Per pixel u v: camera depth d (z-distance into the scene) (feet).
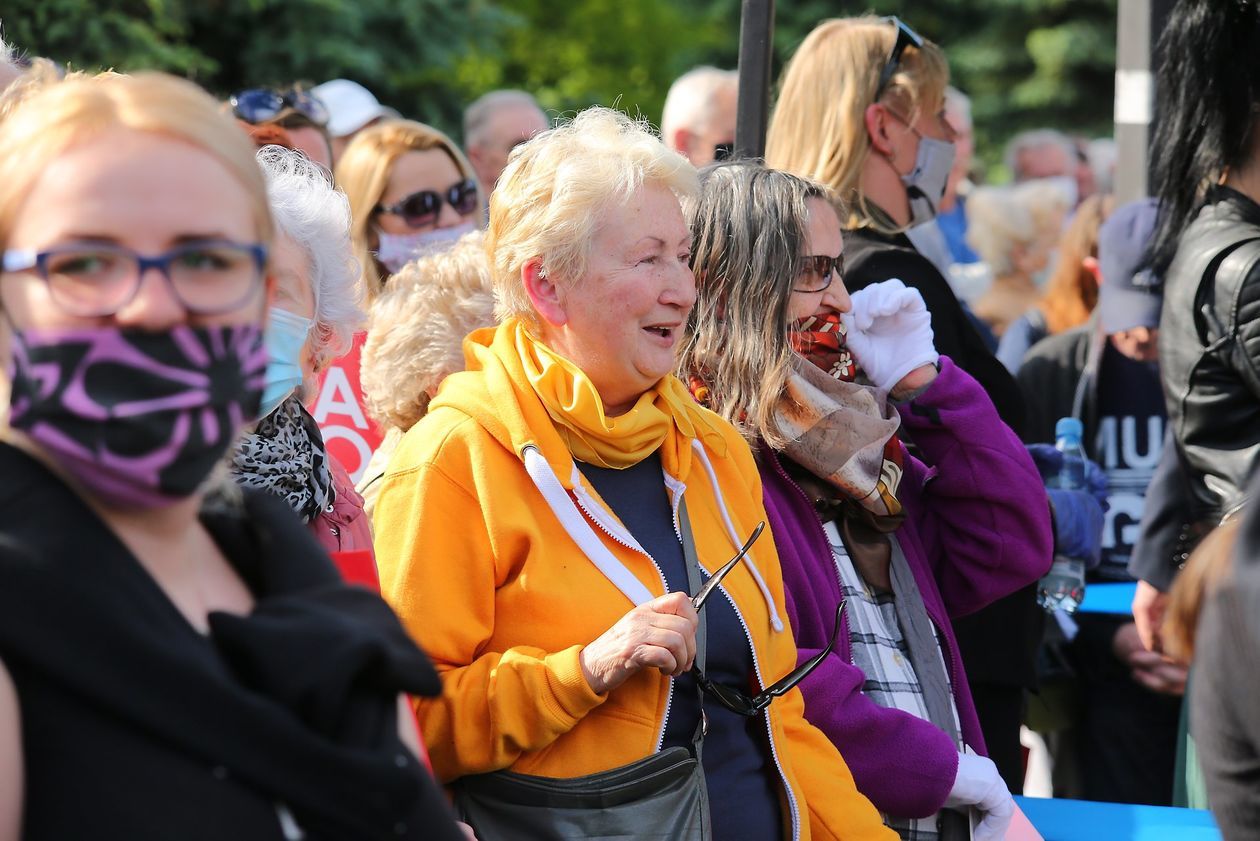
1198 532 31.30
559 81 170.81
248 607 11.91
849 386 25.14
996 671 30.55
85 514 10.45
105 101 10.80
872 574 25.46
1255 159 31.45
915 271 30.22
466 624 20.15
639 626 19.24
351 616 11.57
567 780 19.51
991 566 27.25
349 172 39.68
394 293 27.40
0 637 9.85
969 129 83.15
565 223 20.89
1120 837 27.09
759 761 21.58
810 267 25.30
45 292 10.40
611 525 20.57
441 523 20.34
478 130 58.44
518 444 20.39
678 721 20.58
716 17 192.03
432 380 26.25
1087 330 42.22
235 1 105.70
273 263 11.55
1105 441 40.88
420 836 11.20
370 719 11.11
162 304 10.45
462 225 40.14
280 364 20.24
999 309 70.69
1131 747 37.91
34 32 86.17
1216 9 31.50
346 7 109.91
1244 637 14.84
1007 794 24.59
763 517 22.82
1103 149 112.27
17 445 10.58
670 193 21.67
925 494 28.25
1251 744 14.96
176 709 10.12
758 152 30.42
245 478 19.92
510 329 21.86
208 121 11.09
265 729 10.34
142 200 10.53
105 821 9.89
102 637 10.03
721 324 24.70
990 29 209.77
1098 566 40.47
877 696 24.80
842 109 31.48
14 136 10.77
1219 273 30.37
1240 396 30.30
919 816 23.81
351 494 22.86
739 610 21.48
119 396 10.29
